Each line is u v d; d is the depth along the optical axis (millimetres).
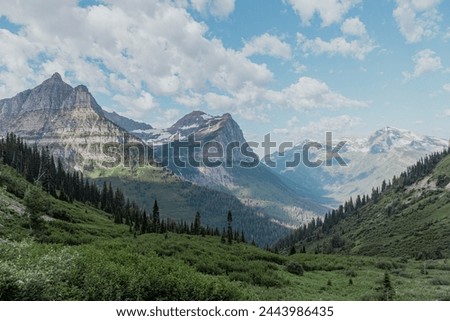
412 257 147875
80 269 22641
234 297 28031
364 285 55812
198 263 55500
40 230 73000
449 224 188875
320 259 105875
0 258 21047
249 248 109188
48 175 174750
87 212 153625
